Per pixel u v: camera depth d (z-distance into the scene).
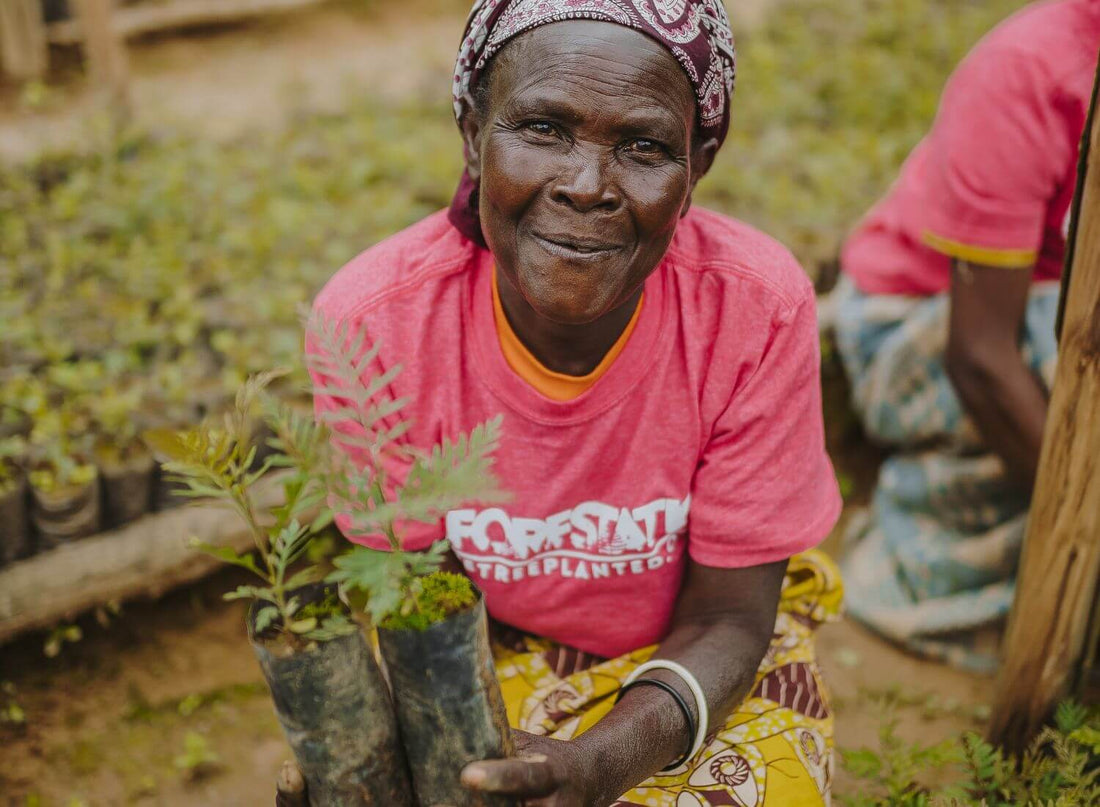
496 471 1.71
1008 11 7.19
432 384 1.69
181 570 2.80
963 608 2.84
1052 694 2.12
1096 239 1.78
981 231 2.42
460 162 5.00
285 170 4.92
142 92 6.24
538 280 1.45
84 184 4.60
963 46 6.50
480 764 1.24
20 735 2.69
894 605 2.96
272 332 3.65
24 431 3.17
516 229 1.47
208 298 3.95
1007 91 2.33
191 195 4.60
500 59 1.46
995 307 2.48
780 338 1.67
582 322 1.47
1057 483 1.96
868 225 3.06
